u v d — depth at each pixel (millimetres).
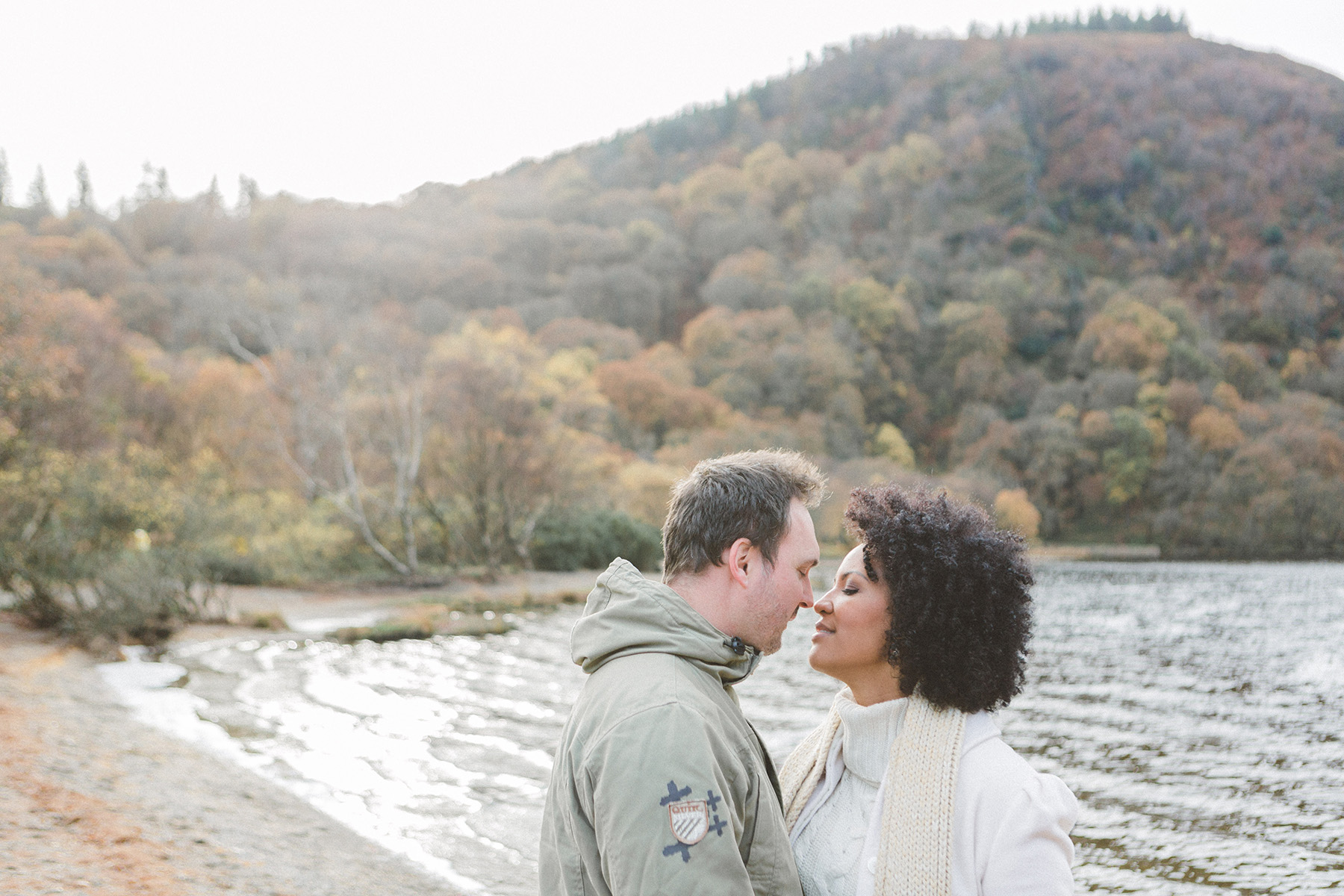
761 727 11086
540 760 9000
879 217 146375
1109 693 15023
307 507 35469
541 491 36969
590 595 1827
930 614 1707
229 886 5223
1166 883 6609
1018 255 137500
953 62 184750
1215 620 27859
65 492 21594
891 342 115375
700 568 1748
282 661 15438
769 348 100562
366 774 8344
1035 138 164375
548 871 1719
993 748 1698
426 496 35094
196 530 24469
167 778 7500
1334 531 75312
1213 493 79688
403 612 22859
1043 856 1583
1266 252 133625
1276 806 8594
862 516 1877
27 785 6555
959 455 96875
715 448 68938
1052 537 84250
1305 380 106062
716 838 1431
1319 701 14469
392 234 121188
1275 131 161375
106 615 16562
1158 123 163250
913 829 1651
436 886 5746
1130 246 140125
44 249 89500
